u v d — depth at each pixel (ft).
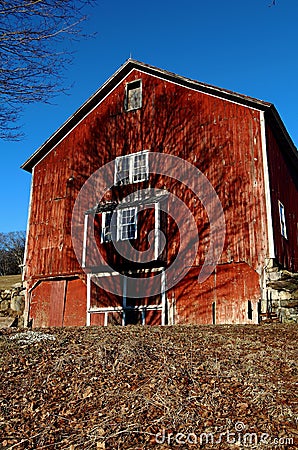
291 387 21.04
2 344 28.25
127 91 65.82
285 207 59.00
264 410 18.78
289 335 31.78
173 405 19.42
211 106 58.18
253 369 23.24
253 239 51.39
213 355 25.66
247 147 54.49
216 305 51.52
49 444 17.29
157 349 26.76
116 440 17.10
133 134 63.31
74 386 21.99
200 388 21.04
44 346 27.78
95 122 67.36
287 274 48.42
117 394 20.77
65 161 68.49
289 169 65.31
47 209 67.67
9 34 23.65
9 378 23.26
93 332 32.37
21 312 65.41
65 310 62.28
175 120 60.34
